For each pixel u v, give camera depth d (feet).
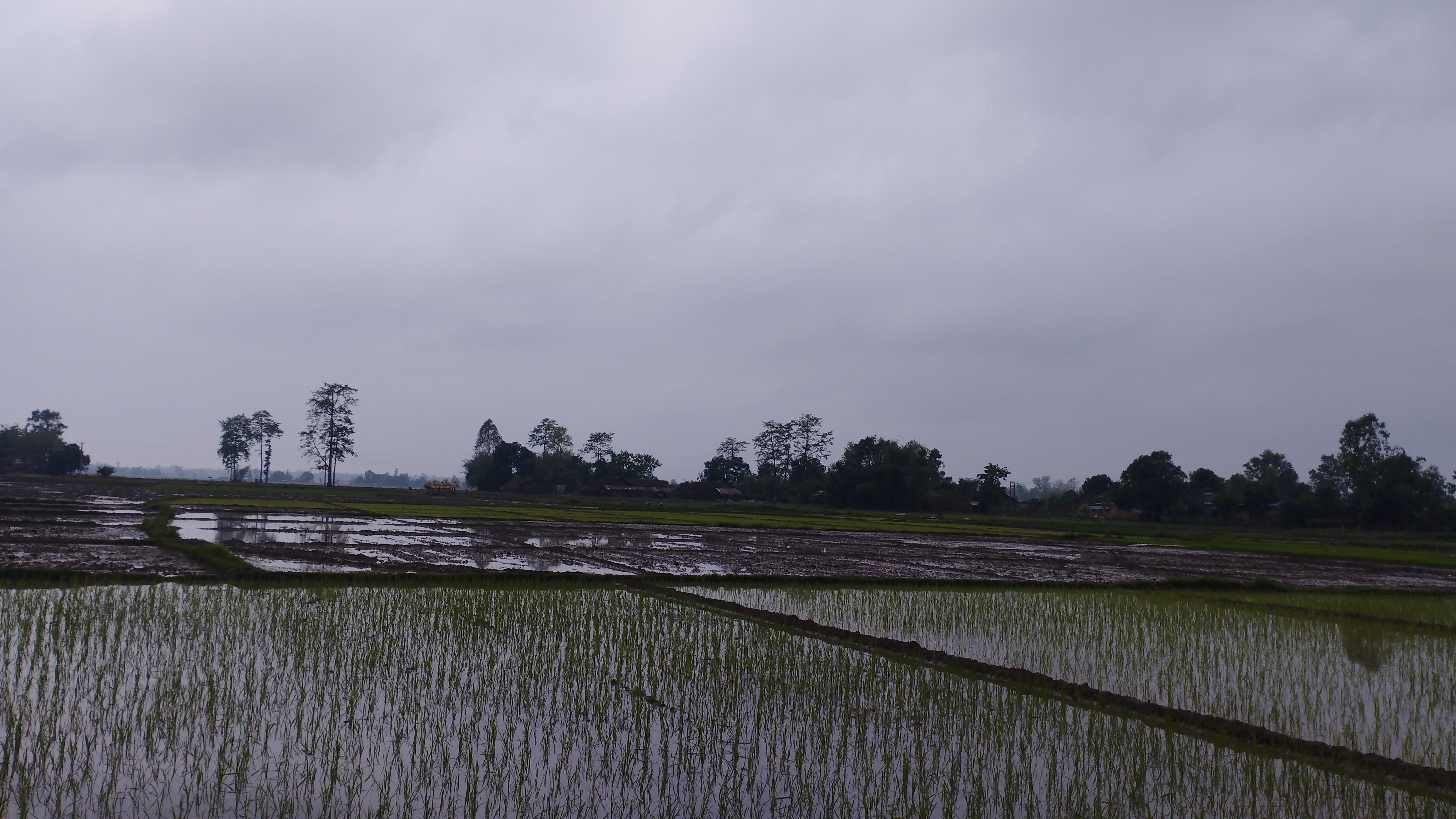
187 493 192.54
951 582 70.13
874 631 46.19
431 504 180.04
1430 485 264.11
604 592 54.24
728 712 27.99
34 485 208.33
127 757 22.08
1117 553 121.70
